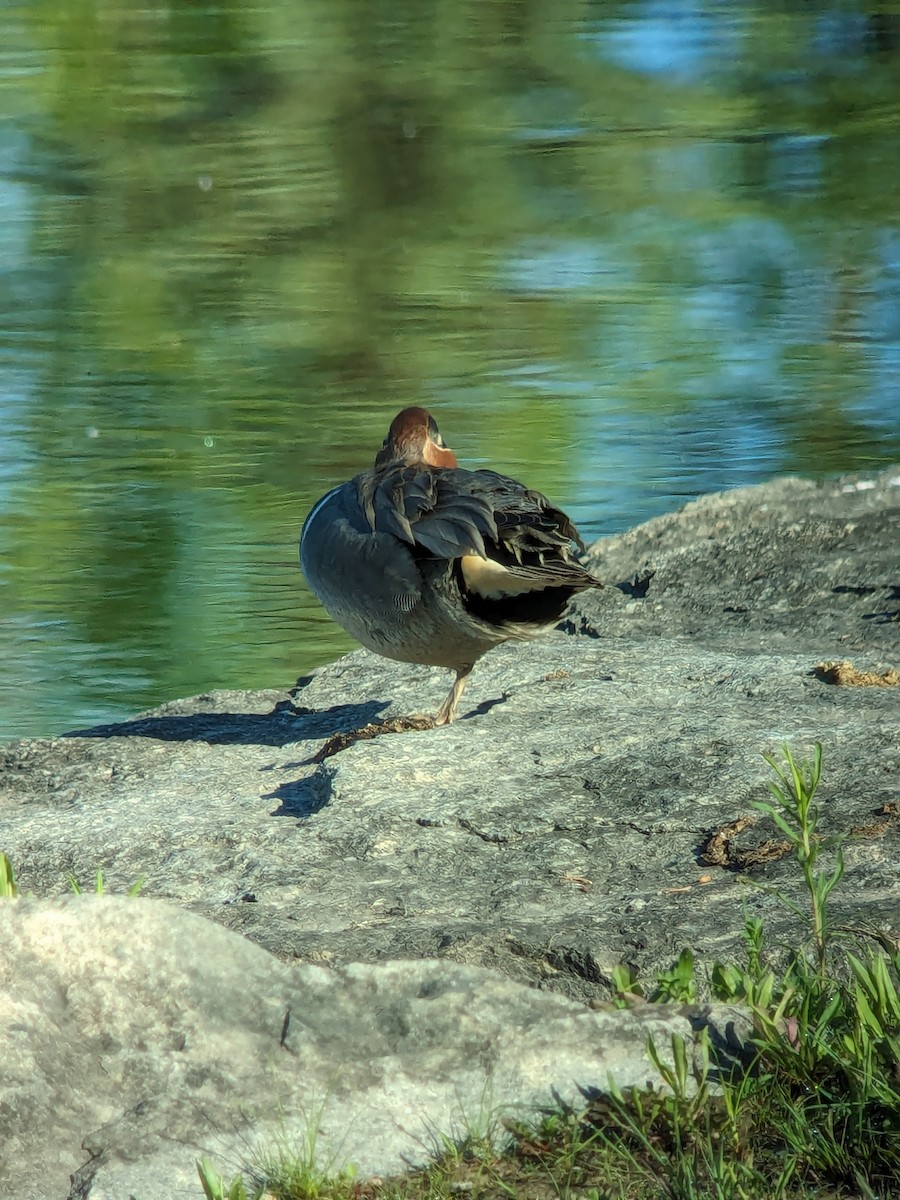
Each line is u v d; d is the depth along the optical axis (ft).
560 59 143.13
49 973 17.67
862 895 22.58
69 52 140.15
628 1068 17.66
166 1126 16.79
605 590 40.86
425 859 25.50
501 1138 16.88
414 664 36.55
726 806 26.23
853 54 145.59
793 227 100.22
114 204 105.91
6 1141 16.46
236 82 133.69
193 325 82.79
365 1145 16.78
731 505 44.73
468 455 63.67
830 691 31.83
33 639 49.29
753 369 74.33
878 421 67.36
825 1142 16.31
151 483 61.31
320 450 65.46
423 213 103.91
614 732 29.76
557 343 79.10
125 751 33.60
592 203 106.01
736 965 20.44
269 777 30.63
